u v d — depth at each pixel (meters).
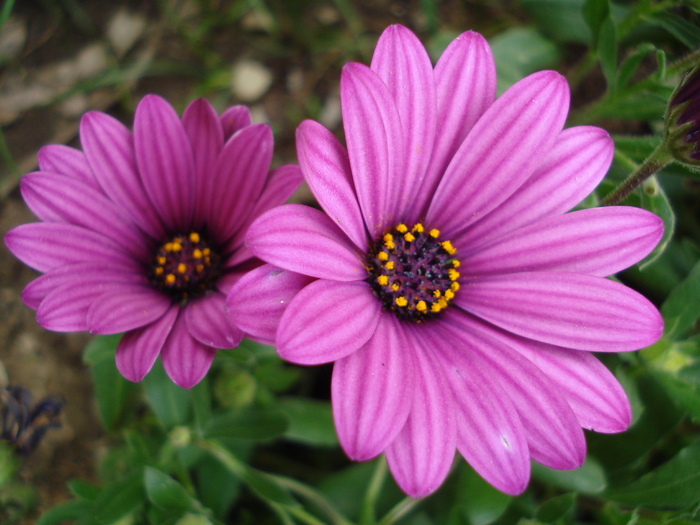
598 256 0.16
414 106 0.16
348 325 0.15
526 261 0.16
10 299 0.21
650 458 0.20
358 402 0.15
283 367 0.21
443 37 0.22
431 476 0.15
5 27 0.23
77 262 0.17
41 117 0.23
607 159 0.16
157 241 0.18
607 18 0.19
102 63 0.24
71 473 0.20
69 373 0.21
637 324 0.16
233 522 0.20
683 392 0.18
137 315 0.17
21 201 0.22
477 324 0.17
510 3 0.24
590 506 0.19
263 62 0.24
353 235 0.16
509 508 0.19
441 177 0.17
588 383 0.16
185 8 0.24
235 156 0.17
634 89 0.19
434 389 0.15
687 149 0.16
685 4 0.19
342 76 0.15
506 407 0.15
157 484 0.17
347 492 0.19
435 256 0.17
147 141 0.17
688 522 0.18
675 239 0.20
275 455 0.21
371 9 0.24
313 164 0.15
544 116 0.16
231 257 0.18
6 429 0.18
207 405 0.18
